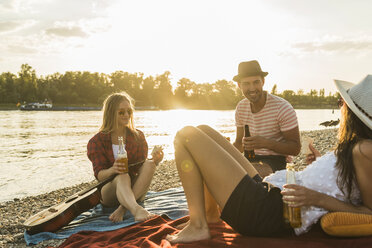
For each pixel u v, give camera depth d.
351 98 1.88
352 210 1.89
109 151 3.99
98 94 128.12
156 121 40.44
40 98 116.81
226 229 2.50
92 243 2.78
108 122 4.00
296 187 1.96
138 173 3.96
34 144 17.55
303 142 2.76
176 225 2.89
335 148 2.04
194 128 2.31
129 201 3.47
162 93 141.75
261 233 2.12
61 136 22.08
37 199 6.37
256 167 3.54
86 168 10.55
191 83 146.50
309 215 2.00
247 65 3.80
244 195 2.13
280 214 2.08
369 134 1.84
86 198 3.57
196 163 2.30
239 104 4.21
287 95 158.12
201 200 2.33
